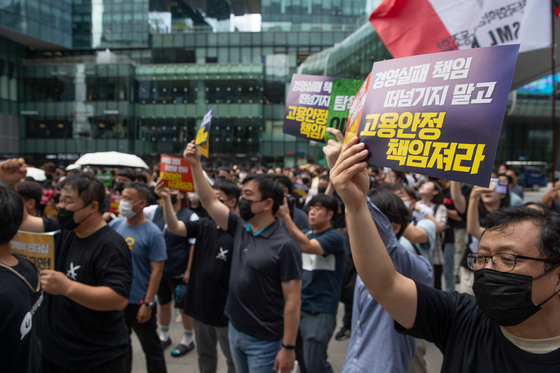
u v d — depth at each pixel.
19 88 29.34
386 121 1.20
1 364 1.33
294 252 2.34
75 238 2.25
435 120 1.11
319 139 2.23
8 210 1.46
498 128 0.99
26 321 1.42
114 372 2.19
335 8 29.72
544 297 0.98
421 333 1.28
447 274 4.92
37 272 1.65
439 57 1.14
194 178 2.89
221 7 38.22
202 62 30.00
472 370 1.12
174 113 29.12
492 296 1.03
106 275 2.09
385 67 1.26
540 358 0.99
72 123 28.92
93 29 31.30
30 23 28.23
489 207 3.87
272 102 29.50
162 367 3.08
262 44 29.44
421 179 9.09
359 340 1.88
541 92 28.70
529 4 3.34
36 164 29.36
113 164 8.03
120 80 28.53
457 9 3.62
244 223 2.69
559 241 0.98
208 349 2.94
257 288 2.34
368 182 1.25
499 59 1.03
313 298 2.86
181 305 3.73
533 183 26.34
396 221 2.12
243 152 29.12
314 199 3.00
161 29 32.81
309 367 2.82
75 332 2.06
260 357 2.30
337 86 1.91
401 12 3.85
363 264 1.22
